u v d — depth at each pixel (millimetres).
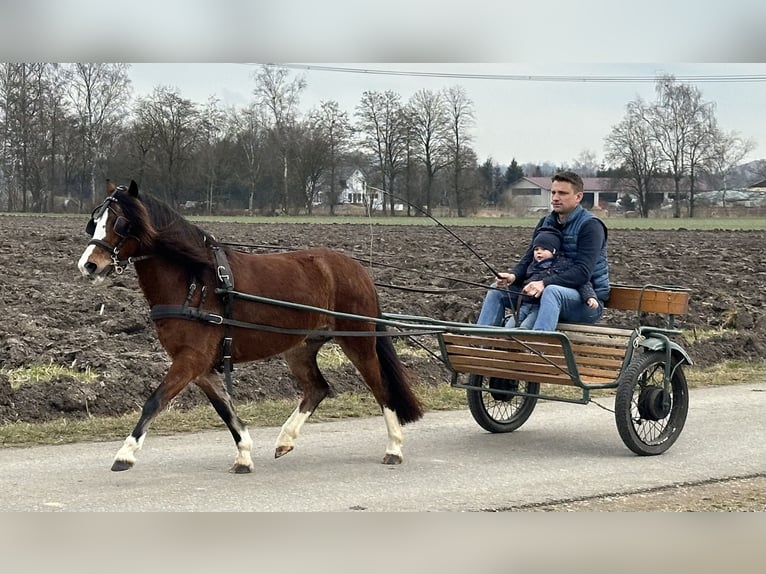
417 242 30609
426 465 6871
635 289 7891
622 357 7387
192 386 9156
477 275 20156
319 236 33406
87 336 11094
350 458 7078
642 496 5992
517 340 7336
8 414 8016
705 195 70125
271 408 8867
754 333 14227
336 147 59719
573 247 7820
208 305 6273
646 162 70312
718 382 11094
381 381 7055
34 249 22406
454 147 62812
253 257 6762
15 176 64438
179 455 7020
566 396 10039
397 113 60781
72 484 6012
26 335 10898
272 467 6703
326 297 6977
